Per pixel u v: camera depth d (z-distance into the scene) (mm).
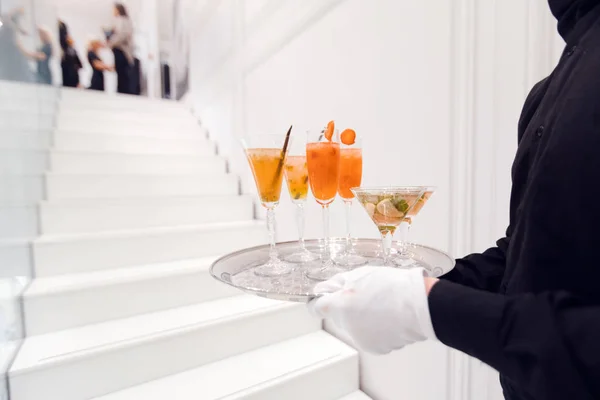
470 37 982
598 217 405
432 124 1105
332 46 1555
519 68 884
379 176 1329
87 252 1636
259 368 1375
